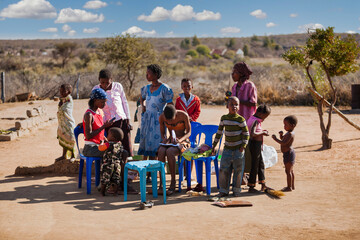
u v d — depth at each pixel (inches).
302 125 566.3
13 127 580.7
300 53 412.8
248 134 250.5
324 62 410.6
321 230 187.0
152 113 289.7
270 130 530.6
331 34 397.1
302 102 841.5
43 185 292.4
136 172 315.3
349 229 187.5
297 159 361.7
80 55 3152.1
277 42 6801.2
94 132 271.4
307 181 286.2
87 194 267.1
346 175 294.5
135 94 1008.2
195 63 3166.8
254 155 263.6
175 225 197.8
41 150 438.0
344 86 818.8
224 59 4153.5
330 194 250.1
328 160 348.5
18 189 278.8
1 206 234.7
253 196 255.4
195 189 271.1
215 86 1027.9
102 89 281.3
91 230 190.4
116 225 198.2
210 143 290.8
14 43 6397.6
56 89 1018.7
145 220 206.5
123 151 268.2
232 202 234.7
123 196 263.4
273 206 230.1
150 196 262.7
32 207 232.8
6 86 992.2
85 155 272.7
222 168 254.1
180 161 276.1
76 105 810.2
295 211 218.5
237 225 196.5
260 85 933.8
